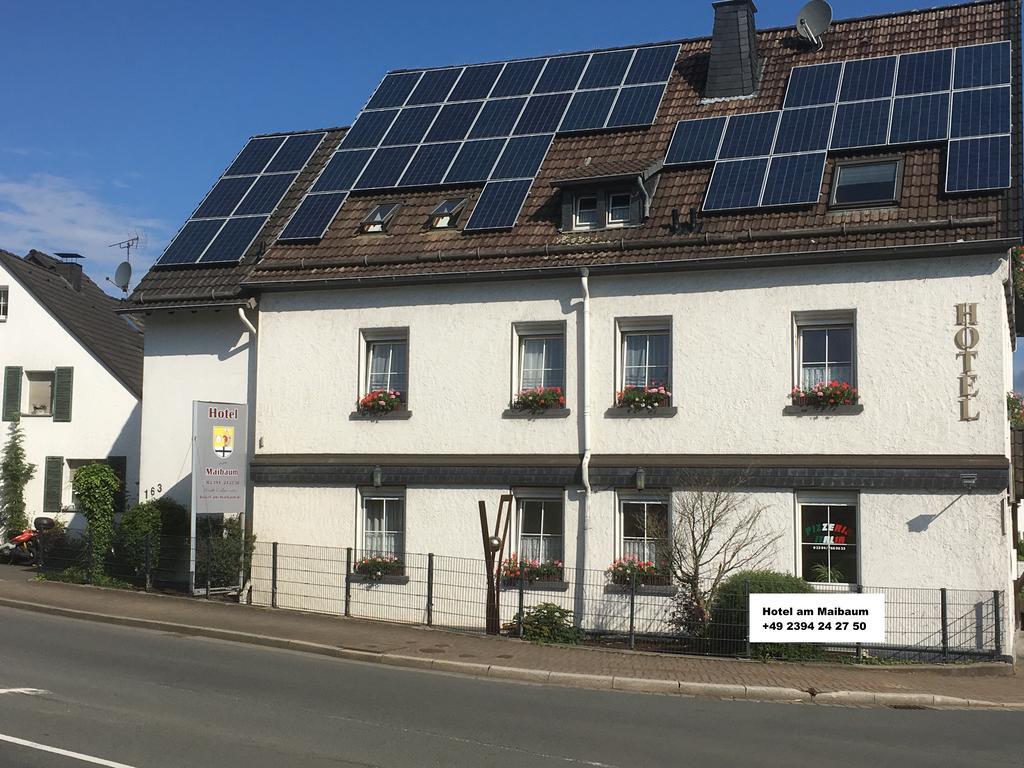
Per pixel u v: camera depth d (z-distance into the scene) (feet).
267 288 66.03
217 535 65.16
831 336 55.88
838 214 56.24
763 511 55.57
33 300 95.20
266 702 36.50
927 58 63.72
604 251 59.62
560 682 44.21
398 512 63.57
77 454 92.79
